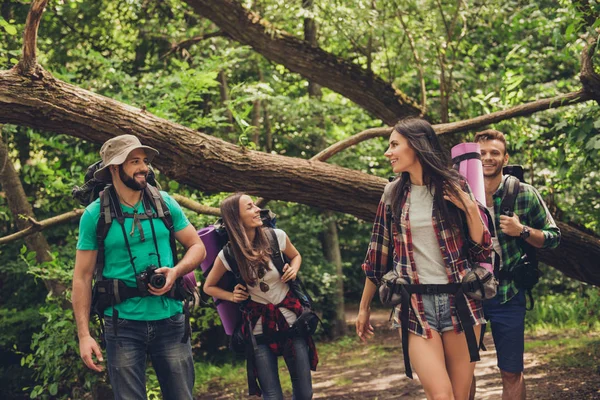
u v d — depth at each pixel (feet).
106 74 28.45
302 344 14.96
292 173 18.98
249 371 14.84
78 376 26.50
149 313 12.17
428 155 11.66
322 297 47.78
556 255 21.61
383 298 12.03
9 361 38.04
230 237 14.62
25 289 39.99
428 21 30.07
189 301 12.75
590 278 22.06
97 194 12.82
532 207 15.33
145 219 12.35
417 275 11.77
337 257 51.44
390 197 12.09
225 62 30.53
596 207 27.76
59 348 24.08
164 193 13.00
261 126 43.86
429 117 28.09
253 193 18.80
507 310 15.33
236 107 39.06
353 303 71.67
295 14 28.45
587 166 24.02
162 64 39.73
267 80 43.70
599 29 19.12
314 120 44.04
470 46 37.27
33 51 15.92
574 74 35.06
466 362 11.93
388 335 49.11
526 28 37.27
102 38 41.63
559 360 25.84
